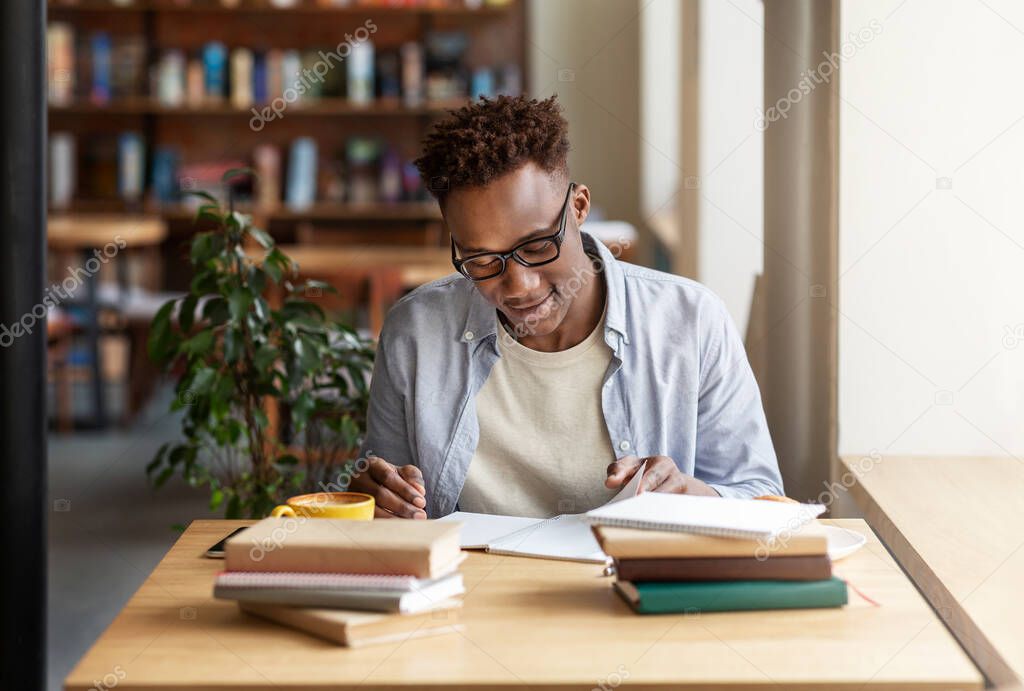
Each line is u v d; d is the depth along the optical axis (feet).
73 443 15.29
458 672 3.21
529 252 4.60
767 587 3.67
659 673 3.19
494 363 5.33
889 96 6.61
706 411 5.42
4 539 5.11
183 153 20.20
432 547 3.56
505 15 20.80
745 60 10.07
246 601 3.63
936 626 3.53
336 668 3.25
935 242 6.67
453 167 4.47
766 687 3.13
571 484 5.24
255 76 19.65
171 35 20.06
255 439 8.23
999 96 6.51
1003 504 5.69
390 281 13.55
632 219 21.34
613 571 4.03
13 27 5.00
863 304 6.79
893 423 6.85
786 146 7.10
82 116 19.86
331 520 3.90
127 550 10.82
